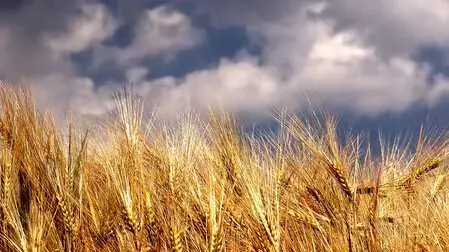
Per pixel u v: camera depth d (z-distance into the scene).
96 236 1.56
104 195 1.62
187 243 1.44
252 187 1.39
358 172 1.62
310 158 1.61
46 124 1.75
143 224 1.45
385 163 1.74
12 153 1.66
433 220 1.59
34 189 1.64
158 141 1.70
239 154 1.56
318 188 1.54
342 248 1.46
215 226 1.36
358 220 1.50
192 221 1.48
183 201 1.50
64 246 1.53
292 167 1.62
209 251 1.35
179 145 1.64
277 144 1.61
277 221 1.37
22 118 1.73
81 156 1.65
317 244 1.51
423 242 1.52
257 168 1.46
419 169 1.78
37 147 1.69
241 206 1.46
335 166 1.53
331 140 1.58
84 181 1.63
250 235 1.42
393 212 1.67
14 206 1.55
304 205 1.57
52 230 1.52
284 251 1.41
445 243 1.53
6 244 1.50
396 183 1.74
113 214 1.56
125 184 1.48
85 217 1.59
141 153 1.62
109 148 1.67
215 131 1.61
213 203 1.37
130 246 1.46
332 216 1.51
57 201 1.60
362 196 1.62
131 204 1.46
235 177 1.54
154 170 1.64
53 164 1.65
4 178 1.59
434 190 1.77
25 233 1.50
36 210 1.48
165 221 1.46
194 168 1.62
